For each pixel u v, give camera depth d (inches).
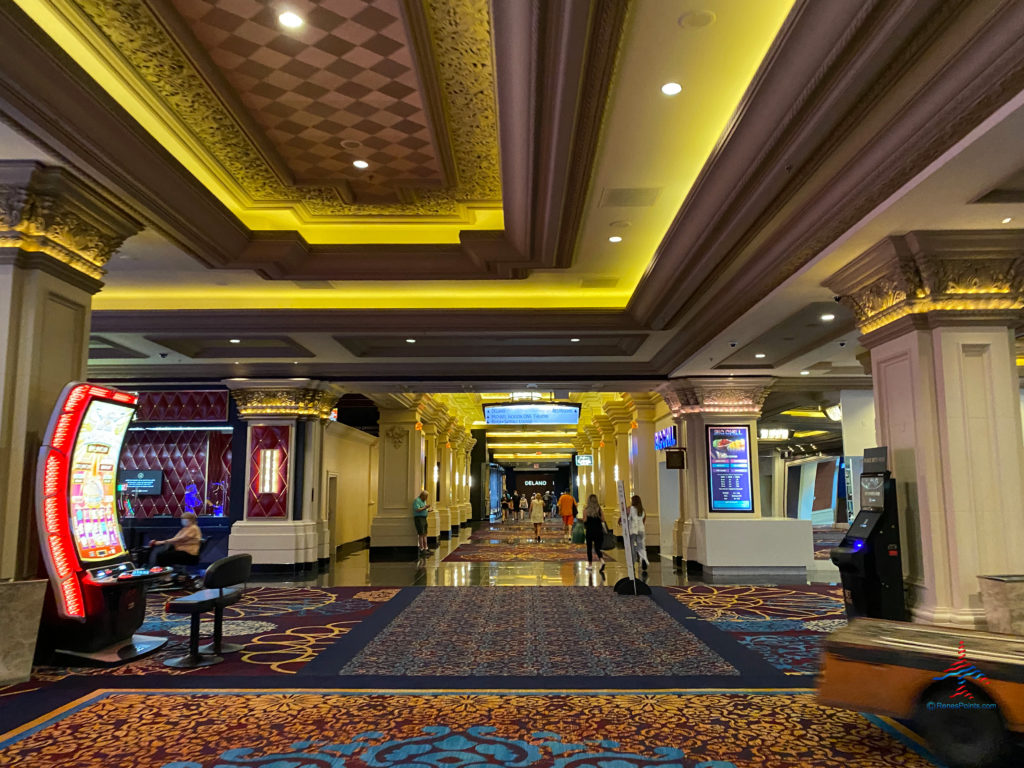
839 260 253.3
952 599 227.6
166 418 535.2
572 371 518.6
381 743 151.9
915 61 144.6
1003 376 234.7
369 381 511.8
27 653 203.0
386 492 677.3
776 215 226.5
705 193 221.5
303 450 522.3
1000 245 225.8
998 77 136.6
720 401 522.9
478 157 242.5
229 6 162.9
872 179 187.0
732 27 153.6
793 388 545.6
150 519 529.0
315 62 185.8
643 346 450.6
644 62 166.2
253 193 270.1
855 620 163.6
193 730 160.6
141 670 216.4
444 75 191.9
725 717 168.9
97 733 158.7
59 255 216.5
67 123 178.5
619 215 263.9
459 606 343.3
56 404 211.2
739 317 332.8
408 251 311.6
